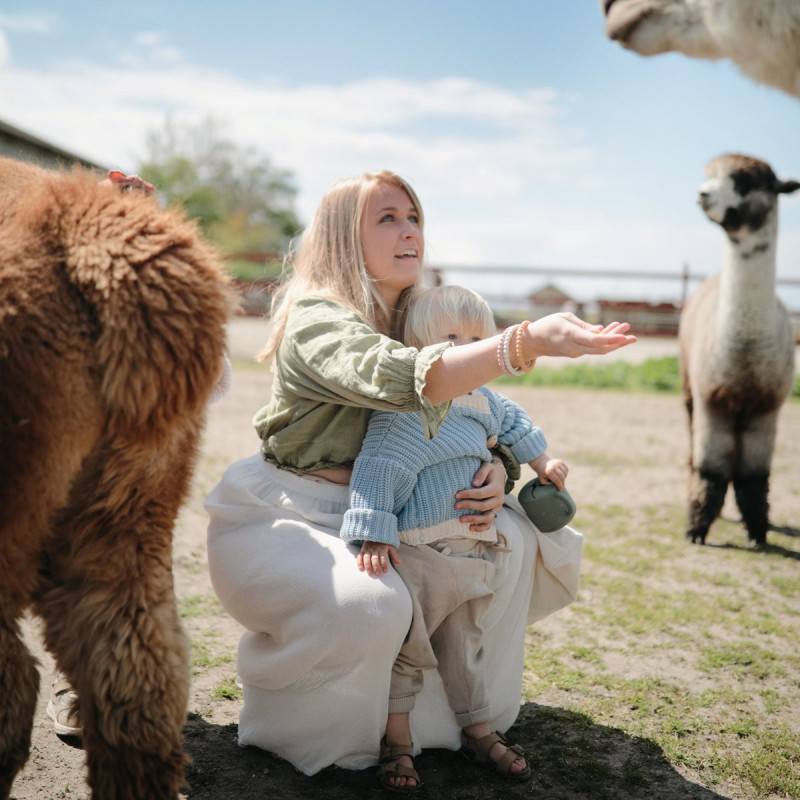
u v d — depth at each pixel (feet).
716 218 16.25
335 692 7.24
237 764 7.86
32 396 5.03
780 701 9.75
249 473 8.16
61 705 8.47
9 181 6.17
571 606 12.68
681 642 11.40
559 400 39.01
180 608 11.88
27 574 5.57
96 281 5.24
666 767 8.22
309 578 7.14
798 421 34.32
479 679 7.84
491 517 7.78
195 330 5.41
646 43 15.05
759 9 11.09
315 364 7.02
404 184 8.48
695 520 16.60
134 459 5.62
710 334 16.57
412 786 7.36
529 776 7.82
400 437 7.55
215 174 170.19
